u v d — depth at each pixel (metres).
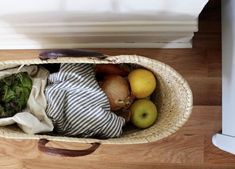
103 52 1.11
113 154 1.13
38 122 0.86
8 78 0.88
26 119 0.84
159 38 1.06
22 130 0.89
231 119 0.98
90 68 0.90
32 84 0.90
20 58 1.12
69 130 0.90
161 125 0.92
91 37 1.06
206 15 1.09
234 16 0.91
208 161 1.11
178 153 1.11
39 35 1.06
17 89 0.88
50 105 0.88
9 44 1.11
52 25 1.00
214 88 1.10
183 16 0.94
